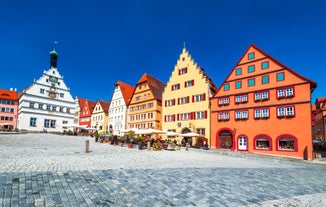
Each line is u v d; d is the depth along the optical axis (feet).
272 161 61.77
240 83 106.01
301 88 86.17
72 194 19.31
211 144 112.98
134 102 168.66
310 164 61.62
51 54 189.16
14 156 41.34
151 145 84.89
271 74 95.86
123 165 36.24
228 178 29.78
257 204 19.71
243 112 102.68
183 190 22.57
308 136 81.92
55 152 52.11
